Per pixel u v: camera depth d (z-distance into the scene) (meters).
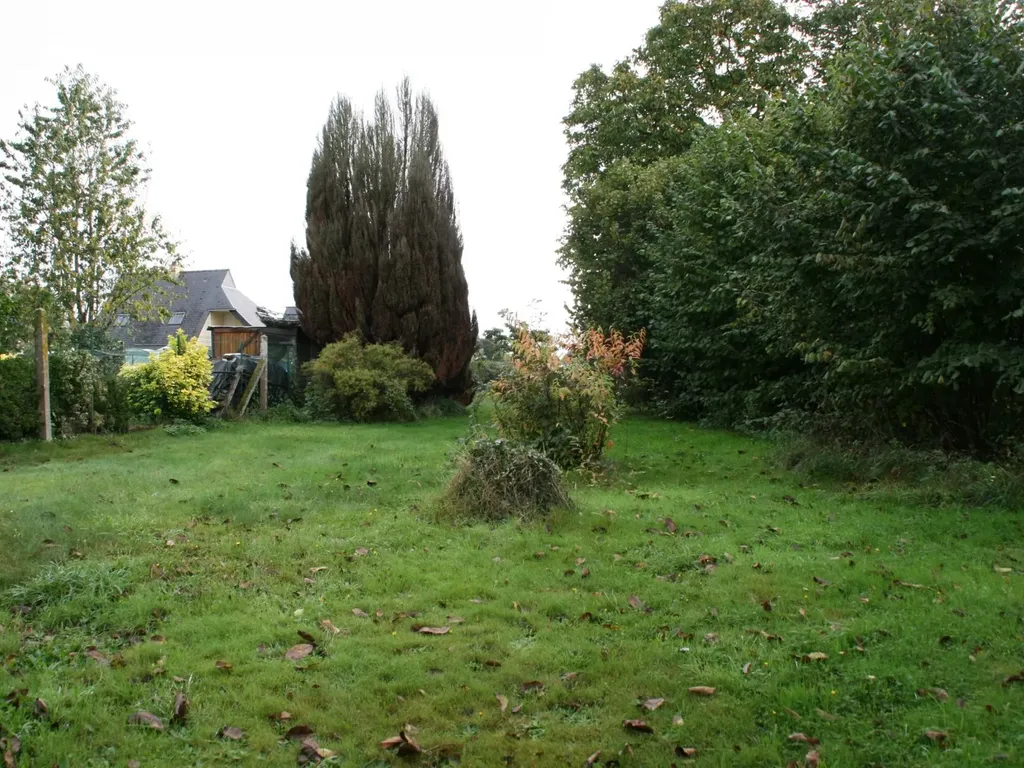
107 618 4.31
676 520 6.75
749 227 9.62
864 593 4.86
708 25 24.17
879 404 9.37
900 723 3.25
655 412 19.38
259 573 5.20
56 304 17.53
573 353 10.20
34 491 8.09
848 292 8.51
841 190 8.31
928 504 7.40
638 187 21.02
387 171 20.41
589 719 3.36
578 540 6.07
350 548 5.82
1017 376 7.30
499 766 2.99
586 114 25.88
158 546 5.78
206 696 3.48
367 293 20.19
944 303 7.49
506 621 4.44
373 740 3.17
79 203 20.69
